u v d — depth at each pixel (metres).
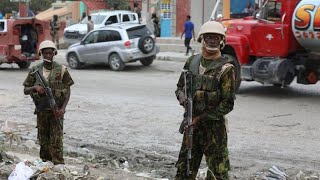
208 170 4.86
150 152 8.46
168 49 26.31
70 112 11.88
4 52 20.86
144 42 20.30
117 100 13.38
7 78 18.31
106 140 9.31
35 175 5.71
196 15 27.66
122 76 18.52
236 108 12.15
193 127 4.76
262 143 8.98
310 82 13.73
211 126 4.79
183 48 25.75
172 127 10.27
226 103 4.71
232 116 11.24
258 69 13.54
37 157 7.21
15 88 15.64
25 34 21.09
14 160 6.78
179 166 4.98
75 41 30.28
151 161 7.91
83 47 21.02
